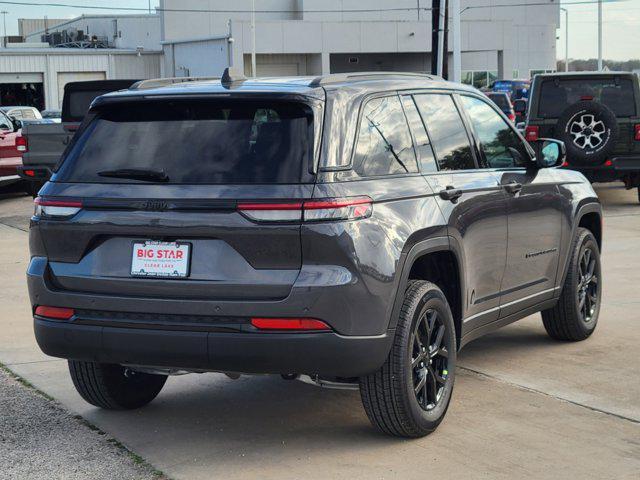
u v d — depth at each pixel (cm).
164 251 460
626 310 819
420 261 530
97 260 476
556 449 488
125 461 480
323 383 490
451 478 451
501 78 6375
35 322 493
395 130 508
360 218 454
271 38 5991
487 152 596
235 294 447
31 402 580
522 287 627
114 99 485
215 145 464
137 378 558
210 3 6925
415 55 6388
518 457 477
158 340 458
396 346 476
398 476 454
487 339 728
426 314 501
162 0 6838
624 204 1608
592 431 515
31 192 1866
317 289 439
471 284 554
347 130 467
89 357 479
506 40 6325
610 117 1445
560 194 671
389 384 478
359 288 448
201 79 540
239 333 446
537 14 7450
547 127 1548
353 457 480
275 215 441
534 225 632
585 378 615
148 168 468
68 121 1769
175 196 455
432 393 511
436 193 518
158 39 8038
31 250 498
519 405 560
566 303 692
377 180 477
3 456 488
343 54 6312
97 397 547
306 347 443
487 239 570
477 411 549
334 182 449
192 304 452
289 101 457
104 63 6619
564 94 1545
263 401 579
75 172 486
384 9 7006
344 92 479
